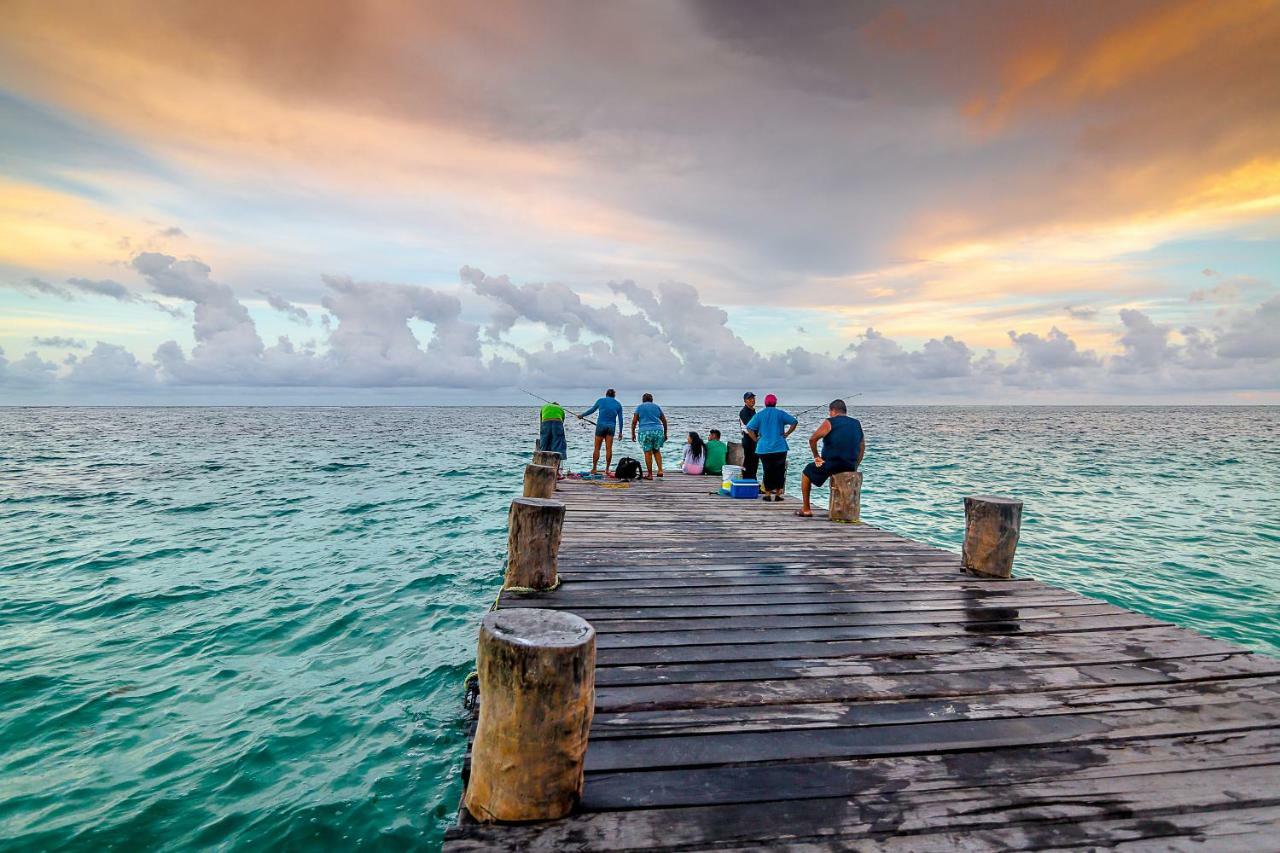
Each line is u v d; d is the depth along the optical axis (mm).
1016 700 3225
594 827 2178
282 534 12352
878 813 2289
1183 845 2135
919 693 3295
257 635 6801
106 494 17969
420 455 33719
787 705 3146
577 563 6023
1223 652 3883
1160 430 72562
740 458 13914
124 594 8250
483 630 2268
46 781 4148
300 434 59125
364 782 4207
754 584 5359
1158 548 11211
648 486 11797
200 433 60812
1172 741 2832
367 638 6742
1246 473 24109
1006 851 2094
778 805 2328
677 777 2496
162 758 4445
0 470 24859
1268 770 2605
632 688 3322
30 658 6156
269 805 3943
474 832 2143
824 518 8578
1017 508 5609
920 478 22422
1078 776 2543
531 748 2170
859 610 4680
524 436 56156
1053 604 4855
